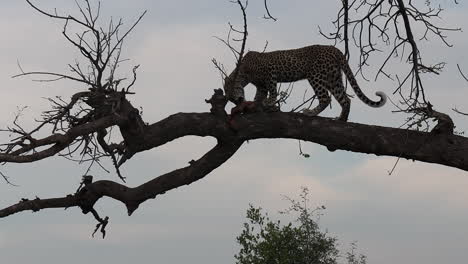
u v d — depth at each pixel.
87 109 7.94
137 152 8.25
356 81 12.17
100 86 7.77
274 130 8.30
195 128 8.23
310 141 8.42
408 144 8.25
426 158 8.26
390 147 8.26
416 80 8.21
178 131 8.20
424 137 8.26
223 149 8.53
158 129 8.12
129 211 8.92
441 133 8.24
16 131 6.92
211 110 8.24
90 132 7.43
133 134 8.00
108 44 7.64
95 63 7.66
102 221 9.06
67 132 7.22
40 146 7.00
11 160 6.71
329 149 8.51
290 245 15.33
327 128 8.30
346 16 8.45
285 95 8.38
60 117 7.60
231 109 8.32
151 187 8.77
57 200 8.73
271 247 15.02
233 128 8.22
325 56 12.15
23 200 8.55
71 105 7.62
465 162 8.19
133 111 7.85
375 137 8.27
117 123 7.67
